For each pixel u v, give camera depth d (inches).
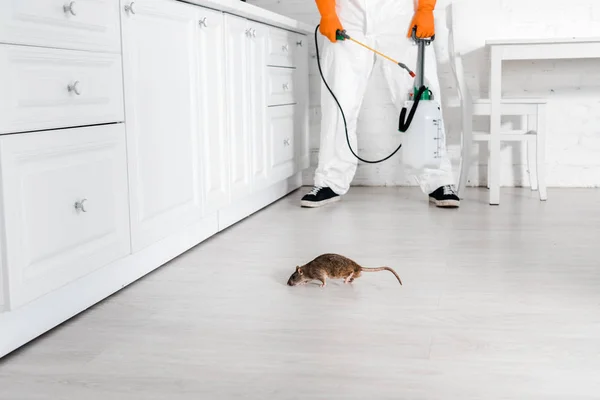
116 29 75.1
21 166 59.6
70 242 67.0
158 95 85.8
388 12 131.5
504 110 136.5
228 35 109.6
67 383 54.7
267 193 138.6
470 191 153.3
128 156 78.4
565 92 154.1
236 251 99.4
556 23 151.8
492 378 54.5
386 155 161.9
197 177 98.3
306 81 157.8
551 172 157.5
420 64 131.0
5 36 57.1
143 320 69.7
